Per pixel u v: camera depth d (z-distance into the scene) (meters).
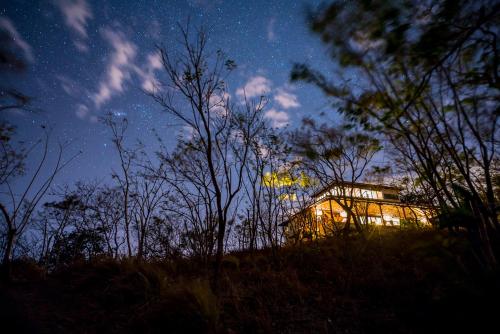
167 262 10.05
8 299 4.54
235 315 5.66
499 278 4.55
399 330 4.81
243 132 10.52
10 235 8.90
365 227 12.38
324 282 7.41
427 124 4.79
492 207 4.61
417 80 3.82
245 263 9.88
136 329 5.21
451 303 4.97
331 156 10.09
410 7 3.30
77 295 7.05
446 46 3.34
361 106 4.09
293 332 5.13
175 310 5.32
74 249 15.44
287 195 12.48
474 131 4.13
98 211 15.99
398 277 6.92
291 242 12.51
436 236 5.87
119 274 7.76
